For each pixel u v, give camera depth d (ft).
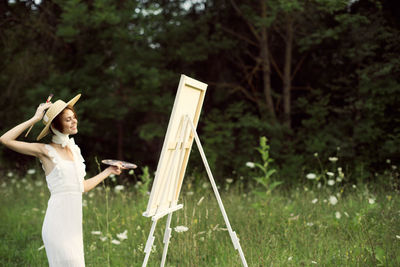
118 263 13.10
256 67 33.78
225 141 30.45
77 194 9.43
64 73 31.63
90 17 28.99
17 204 20.90
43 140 26.86
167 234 10.50
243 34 35.88
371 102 26.99
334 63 31.58
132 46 31.89
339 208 16.15
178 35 32.78
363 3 29.48
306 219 15.40
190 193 17.29
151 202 8.95
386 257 10.58
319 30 29.94
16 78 33.65
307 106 31.50
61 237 9.12
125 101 32.45
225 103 36.32
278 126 30.86
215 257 12.87
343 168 27.02
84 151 36.35
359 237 12.77
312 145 28.37
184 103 9.49
